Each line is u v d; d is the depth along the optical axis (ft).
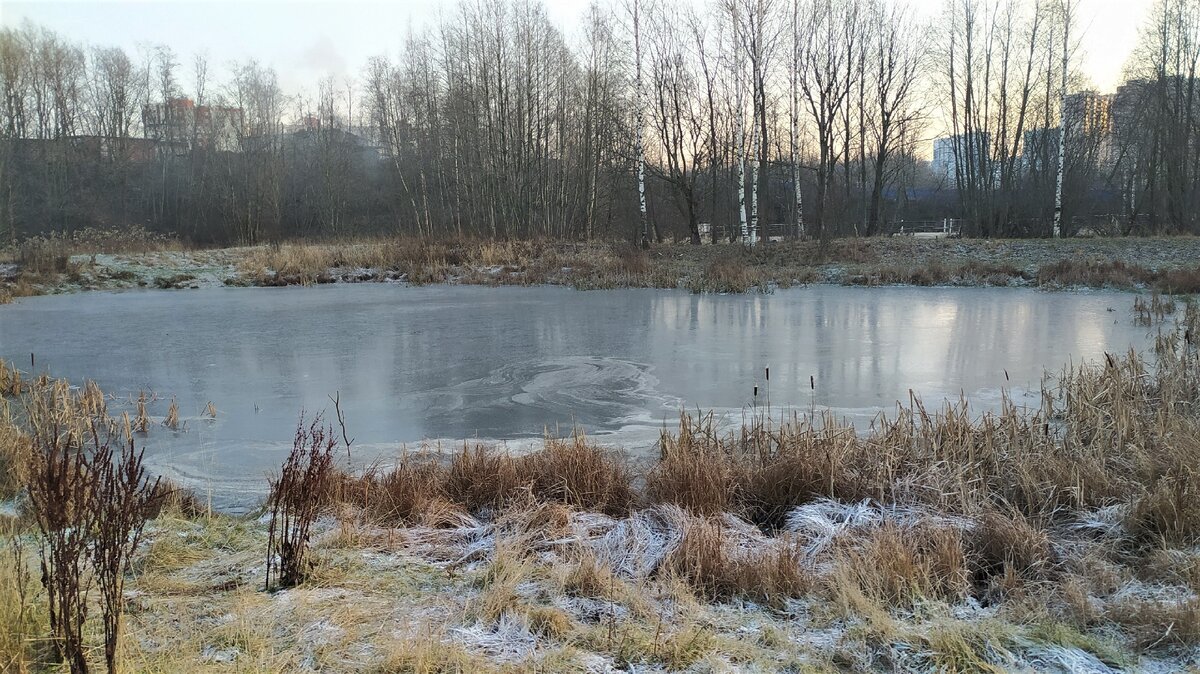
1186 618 11.15
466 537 16.22
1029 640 11.18
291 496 14.85
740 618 12.22
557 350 40.75
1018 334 43.91
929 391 30.81
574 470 19.01
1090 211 115.03
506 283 78.64
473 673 10.19
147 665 10.11
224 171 139.03
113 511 11.49
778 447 20.43
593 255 87.15
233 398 31.04
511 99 111.65
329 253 89.20
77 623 10.00
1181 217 96.02
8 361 38.75
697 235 103.96
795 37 104.78
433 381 33.71
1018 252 79.30
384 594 13.03
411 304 62.34
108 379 34.83
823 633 11.67
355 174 157.58
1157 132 99.30
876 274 74.08
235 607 12.08
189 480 20.98
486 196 108.27
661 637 11.23
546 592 13.05
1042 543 14.69
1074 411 23.73
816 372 34.63
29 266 76.38
